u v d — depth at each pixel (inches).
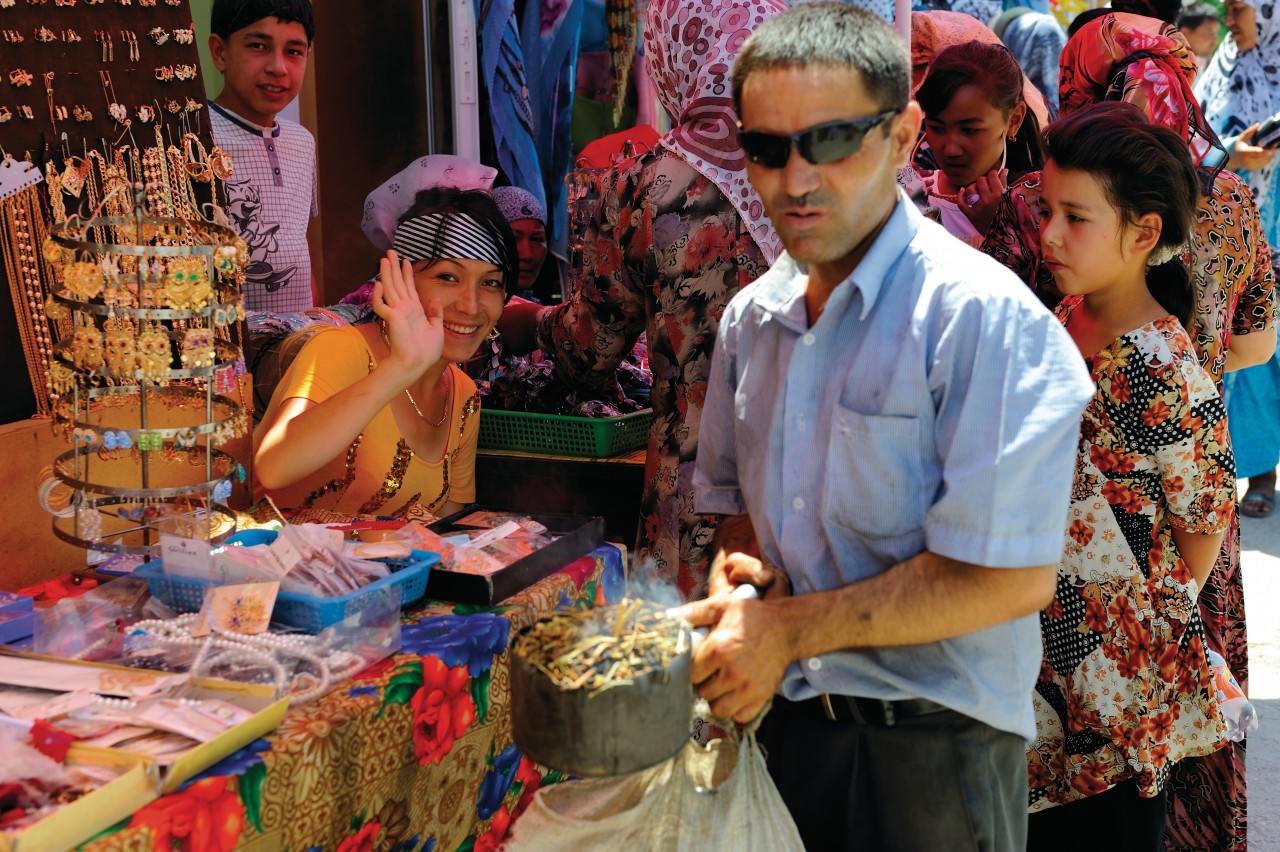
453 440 106.8
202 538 76.0
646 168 97.1
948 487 54.5
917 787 61.9
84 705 58.6
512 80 163.2
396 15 160.7
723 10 94.1
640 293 103.4
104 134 88.2
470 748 75.2
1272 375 211.3
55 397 75.7
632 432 125.3
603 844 60.3
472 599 78.9
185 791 54.4
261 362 108.4
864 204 55.0
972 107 134.4
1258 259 115.4
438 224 97.9
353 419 85.6
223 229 77.8
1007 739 63.6
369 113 162.9
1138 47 123.0
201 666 64.5
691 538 96.4
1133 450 84.2
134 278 71.9
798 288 63.1
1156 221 84.2
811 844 65.2
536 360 129.8
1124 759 86.4
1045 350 54.3
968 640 60.1
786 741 65.4
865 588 56.7
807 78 52.4
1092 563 86.4
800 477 61.0
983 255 58.5
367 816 65.8
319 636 67.6
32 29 83.4
